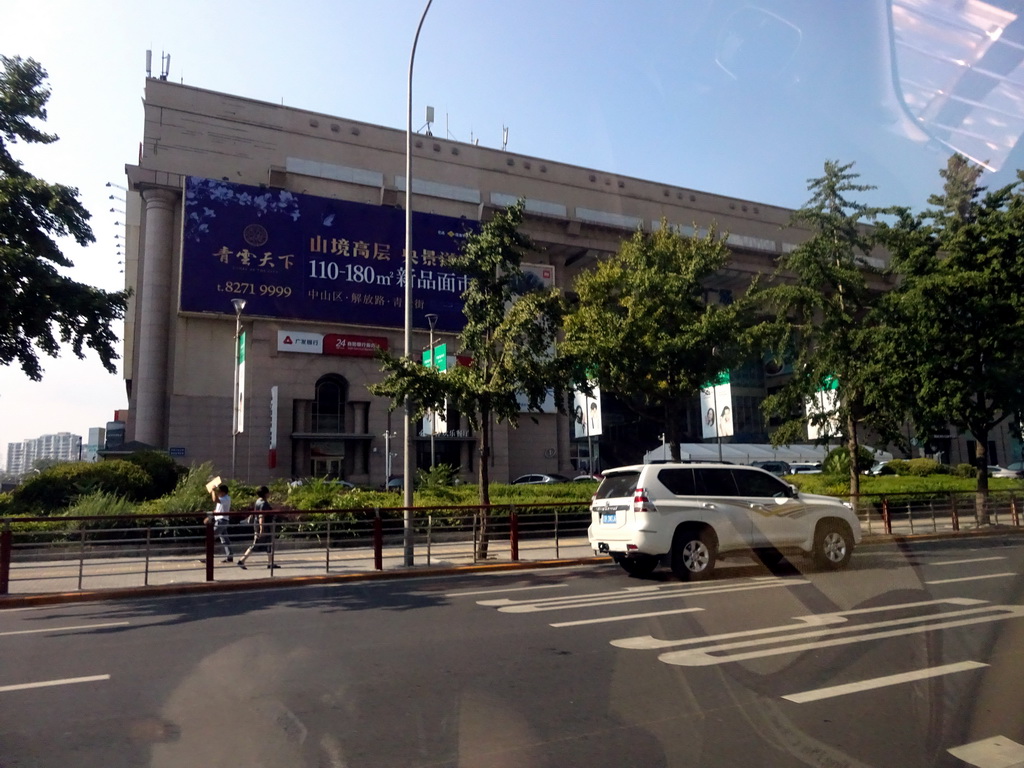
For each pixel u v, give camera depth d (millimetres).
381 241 43031
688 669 6672
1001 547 15844
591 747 4902
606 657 7172
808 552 12531
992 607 8922
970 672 6246
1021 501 21188
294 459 40469
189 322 39188
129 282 49438
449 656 7324
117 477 20875
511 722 5395
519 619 9227
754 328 19047
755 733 5094
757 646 7406
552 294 16906
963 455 39750
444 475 26891
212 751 4918
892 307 18703
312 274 41094
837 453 29312
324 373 41531
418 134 45344
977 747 4766
